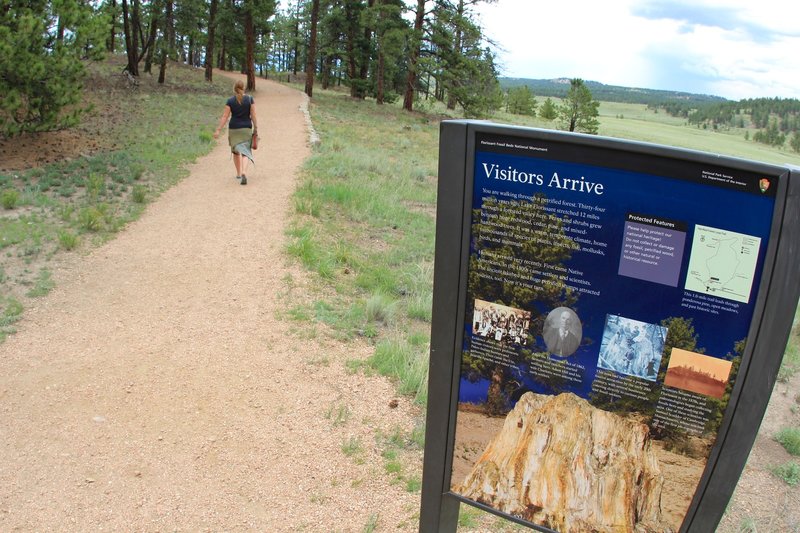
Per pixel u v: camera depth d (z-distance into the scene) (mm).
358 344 5773
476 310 2355
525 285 2250
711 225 1940
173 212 9641
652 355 2111
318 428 4383
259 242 8359
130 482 3766
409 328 6352
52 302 6227
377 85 46531
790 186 1810
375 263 8227
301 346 5598
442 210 2301
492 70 38562
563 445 2322
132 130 17359
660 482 2205
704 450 2115
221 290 6777
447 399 2484
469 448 2504
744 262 1927
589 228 2102
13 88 11945
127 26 31688
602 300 2143
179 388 4836
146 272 7180
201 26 41125
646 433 2186
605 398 2219
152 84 33219
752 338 1958
